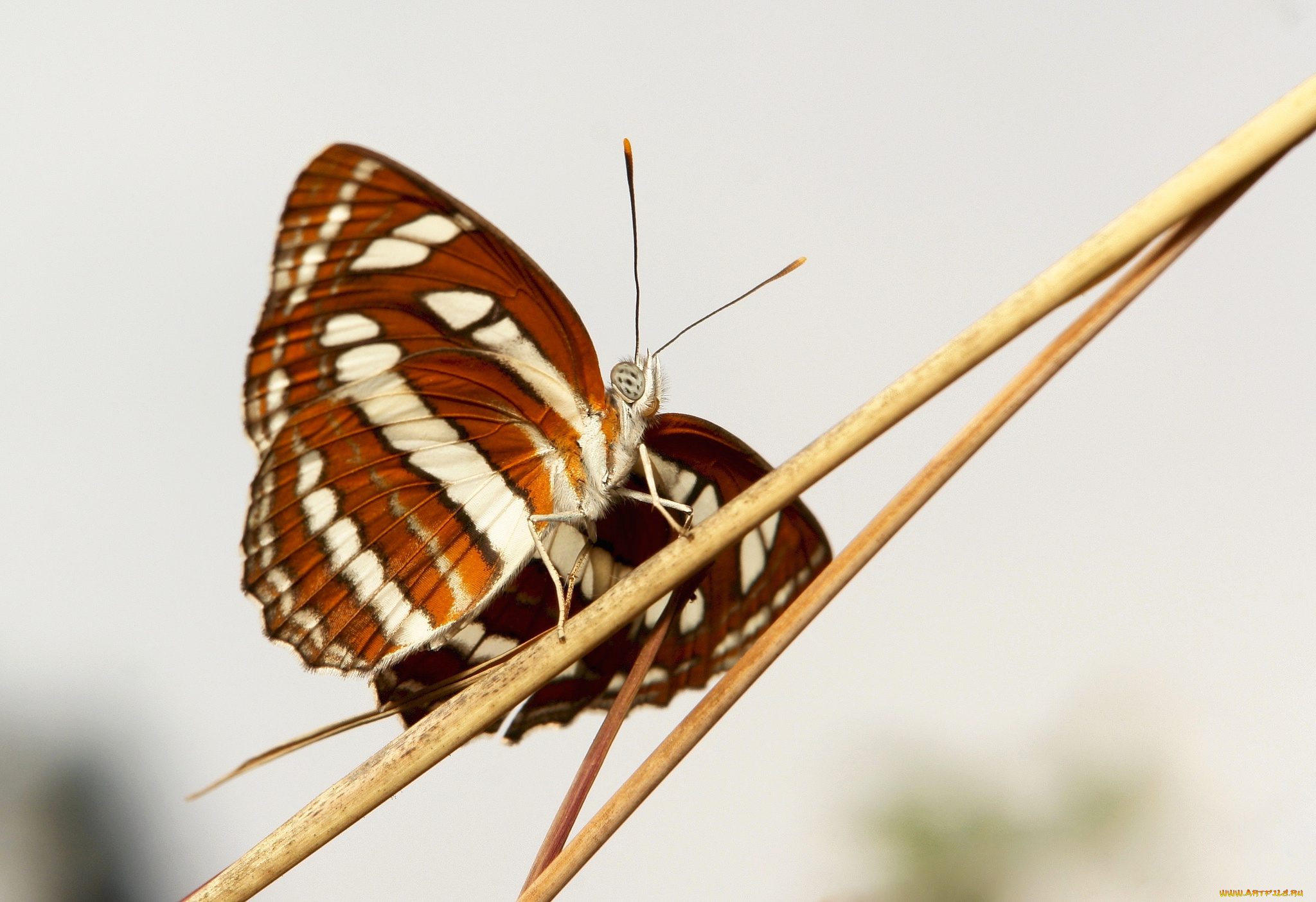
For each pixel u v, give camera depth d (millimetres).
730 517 854
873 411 853
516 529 895
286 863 852
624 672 896
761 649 852
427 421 892
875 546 852
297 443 888
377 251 883
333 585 891
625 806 851
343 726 861
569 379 891
